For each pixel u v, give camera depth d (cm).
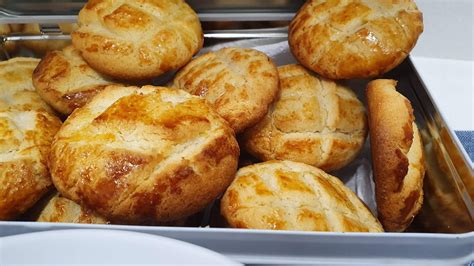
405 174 23
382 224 24
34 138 24
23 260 18
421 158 24
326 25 27
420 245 20
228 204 22
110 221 22
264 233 19
